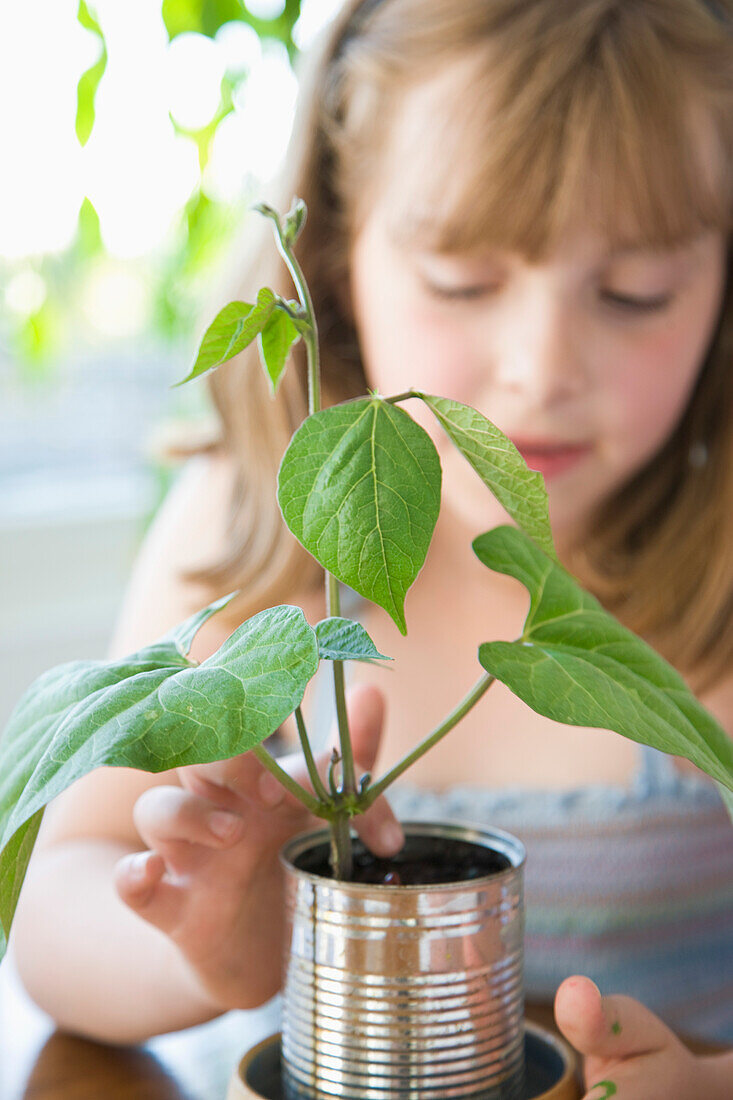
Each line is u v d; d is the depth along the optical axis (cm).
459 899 50
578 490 81
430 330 79
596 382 77
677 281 78
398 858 56
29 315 170
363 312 87
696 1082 57
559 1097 52
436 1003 50
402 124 81
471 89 76
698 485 97
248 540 103
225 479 113
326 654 46
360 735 64
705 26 80
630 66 76
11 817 44
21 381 200
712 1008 100
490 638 104
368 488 46
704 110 78
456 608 104
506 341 77
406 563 45
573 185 74
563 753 102
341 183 90
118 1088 67
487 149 74
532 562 54
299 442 46
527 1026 58
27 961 76
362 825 55
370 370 89
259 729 43
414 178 77
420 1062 50
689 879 98
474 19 79
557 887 97
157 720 44
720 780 47
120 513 212
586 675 49
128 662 49
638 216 75
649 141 75
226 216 138
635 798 98
